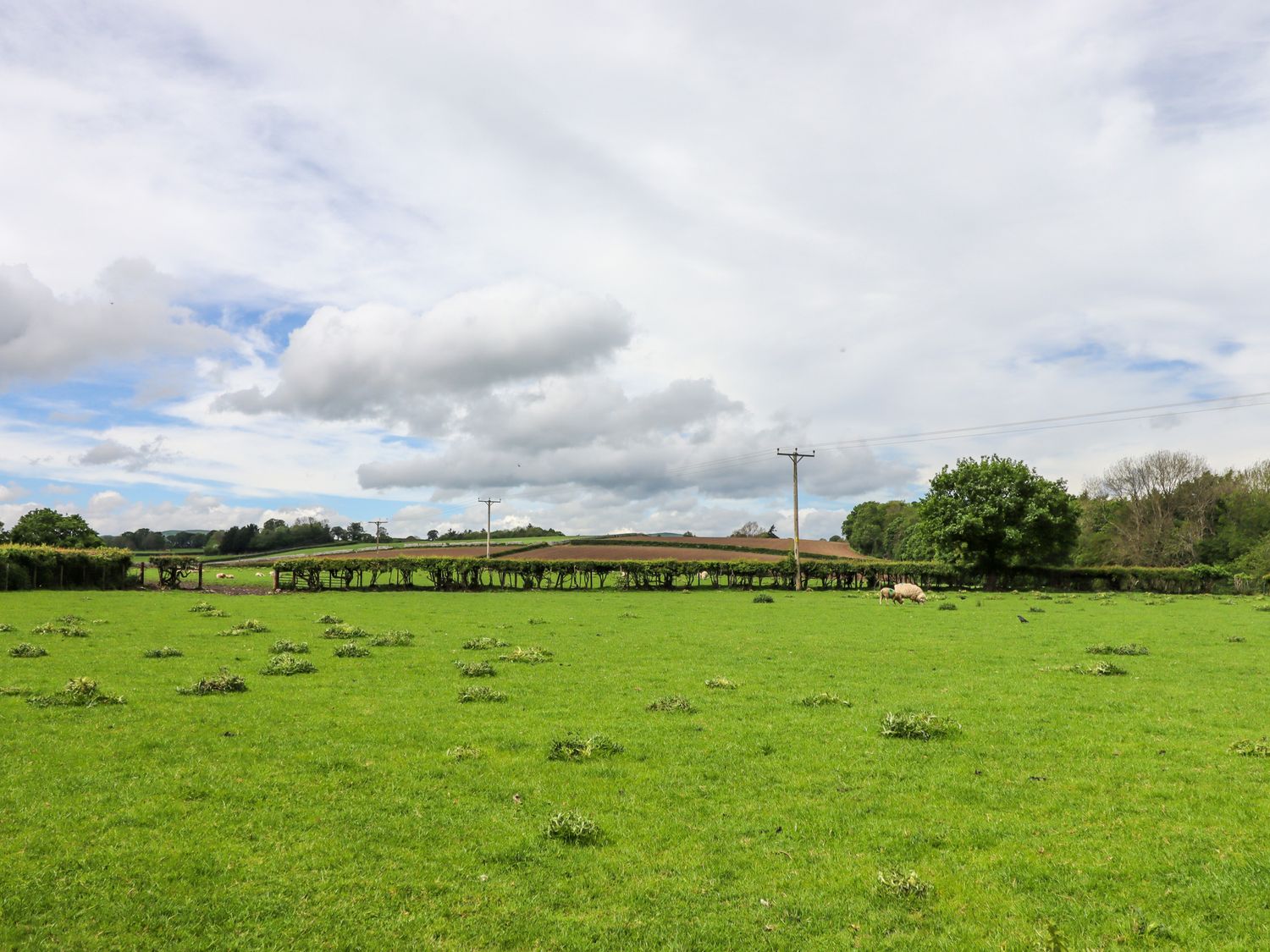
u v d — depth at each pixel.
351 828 10.17
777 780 12.33
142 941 7.36
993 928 7.79
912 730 15.00
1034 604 55.12
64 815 10.33
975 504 79.19
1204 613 47.31
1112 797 11.58
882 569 78.19
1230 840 9.90
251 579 85.62
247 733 14.70
